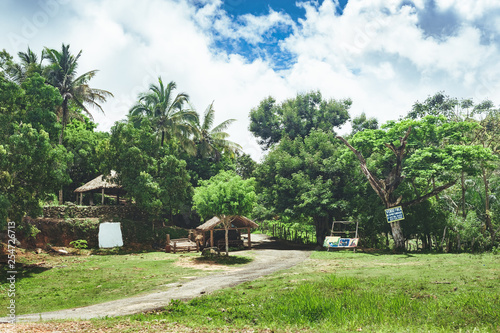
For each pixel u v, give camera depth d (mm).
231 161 52781
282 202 36469
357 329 8352
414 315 9242
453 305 9758
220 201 24906
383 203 30703
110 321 9555
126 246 31531
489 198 28828
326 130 43531
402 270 16750
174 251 30141
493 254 23203
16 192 21734
